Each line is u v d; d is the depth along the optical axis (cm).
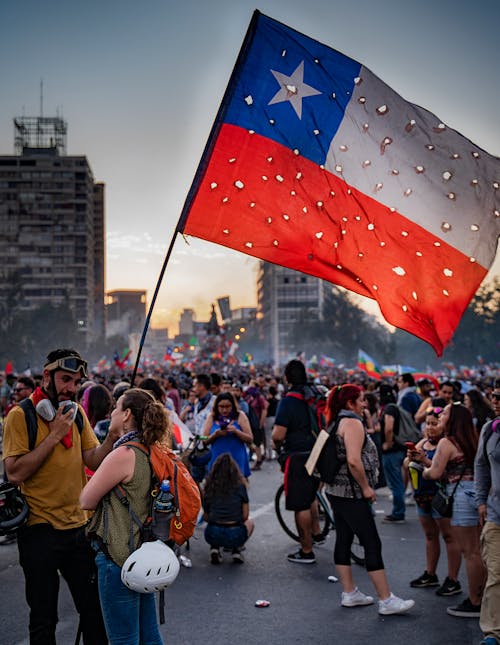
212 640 568
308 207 579
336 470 646
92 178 18725
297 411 820
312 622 610
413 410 1299
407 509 1172
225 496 799
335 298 16025
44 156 17288
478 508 553
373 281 580
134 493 389
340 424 652
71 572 443
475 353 13288
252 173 579
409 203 568
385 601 628
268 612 636
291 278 17625
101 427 662
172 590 704
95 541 390
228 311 9538
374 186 572
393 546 890
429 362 14025
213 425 928
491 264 565
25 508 425
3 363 11062
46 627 426
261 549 876
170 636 577
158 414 401
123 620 385
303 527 809
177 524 395
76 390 452
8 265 16975
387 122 568
